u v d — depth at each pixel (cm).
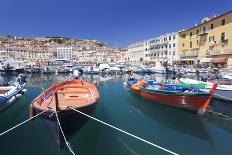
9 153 836
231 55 4150
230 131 1091
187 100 1285
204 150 888
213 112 1382
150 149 884
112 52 12912
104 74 4547
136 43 9225
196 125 1175
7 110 1403
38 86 2580
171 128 1125
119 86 2622
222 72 2830
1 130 1070
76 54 14238
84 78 3825
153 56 7712
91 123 1108
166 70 4331
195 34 5553
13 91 1442
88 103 984
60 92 1303
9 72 3953
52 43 19288
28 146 893
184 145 930
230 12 4194
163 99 1446
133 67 4991
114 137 990
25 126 1110
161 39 7294
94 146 898
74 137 935
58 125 801
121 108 1506
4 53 11375
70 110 844
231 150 888
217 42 4622
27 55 12575
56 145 901
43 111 848
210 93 1198
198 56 5378
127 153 846
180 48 6309
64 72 4522
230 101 1545
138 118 1282
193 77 3038
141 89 1667
